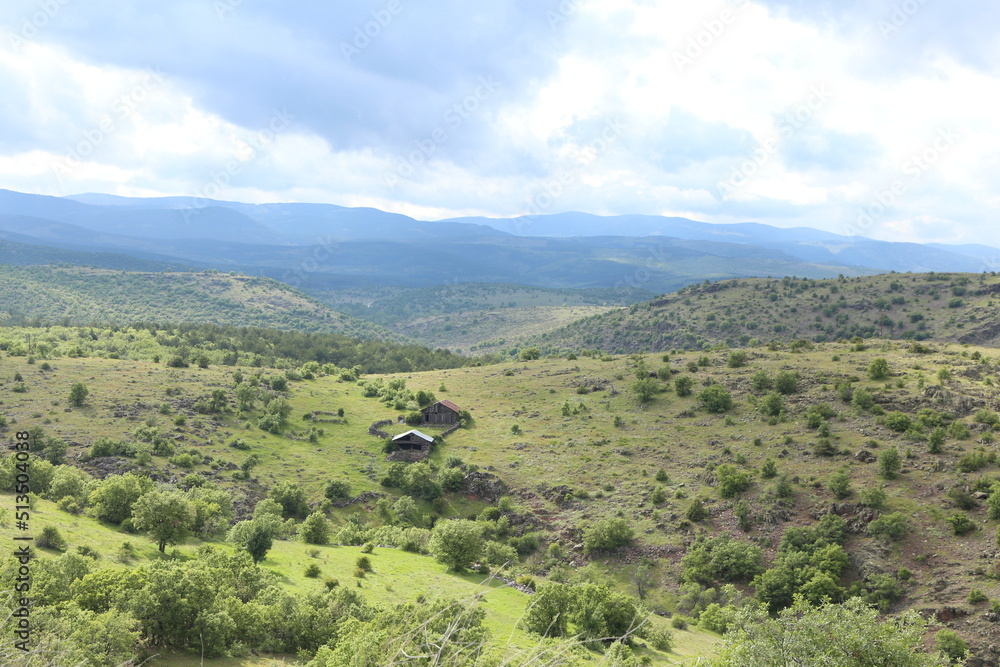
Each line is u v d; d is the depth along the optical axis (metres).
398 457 127.81
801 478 102.75
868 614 24.02
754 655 23.11
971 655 68.19
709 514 101.31
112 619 35.44
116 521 75.44
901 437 107.25
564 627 56.41
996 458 93.44
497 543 97.44
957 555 81.88
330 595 53.78
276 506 99.44
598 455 123.88
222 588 51.47
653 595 90.25
